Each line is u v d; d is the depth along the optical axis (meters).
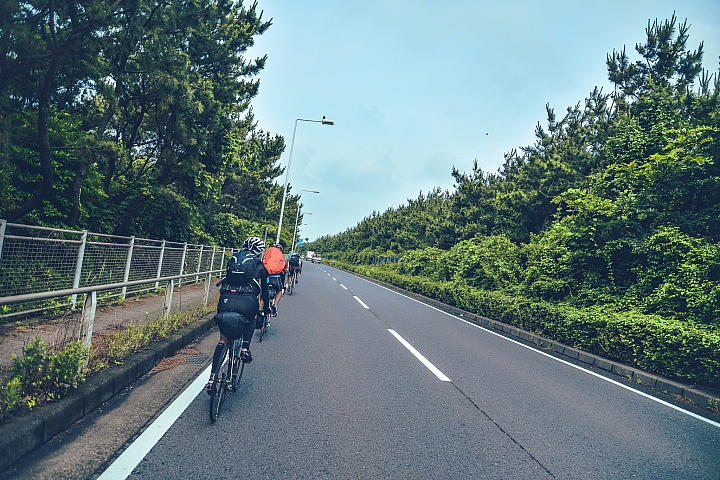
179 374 6.20
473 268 21.88
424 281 25.55
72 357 4.42
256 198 36.50
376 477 3.67
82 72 11.02
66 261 8.10
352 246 78.81
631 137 14.32
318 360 7.70
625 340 9.26
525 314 13.56
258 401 5.36
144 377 5.92
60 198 11.54
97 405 4.68
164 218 17.19
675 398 7.41
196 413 4.79
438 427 4.95
